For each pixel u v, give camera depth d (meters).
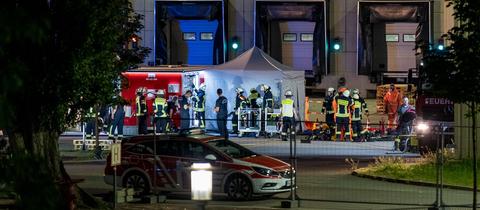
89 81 29.73
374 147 67.38
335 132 73.69
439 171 34.12
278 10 107.00
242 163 36.91
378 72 108.56
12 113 11.26
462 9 25.27
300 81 77.56
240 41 107.06
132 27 34.31
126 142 39.44
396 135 58.03
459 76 25.52
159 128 73.06
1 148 15.55
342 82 103.50
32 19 10.74
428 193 40.12
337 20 107.69
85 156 60.38
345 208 34.50
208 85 77.81
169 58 109.12
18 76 10.84
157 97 73.94
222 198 37.81
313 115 90.69
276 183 36.75
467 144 49.97
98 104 32.19
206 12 106.12
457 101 26.22
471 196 38.91
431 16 105.44
